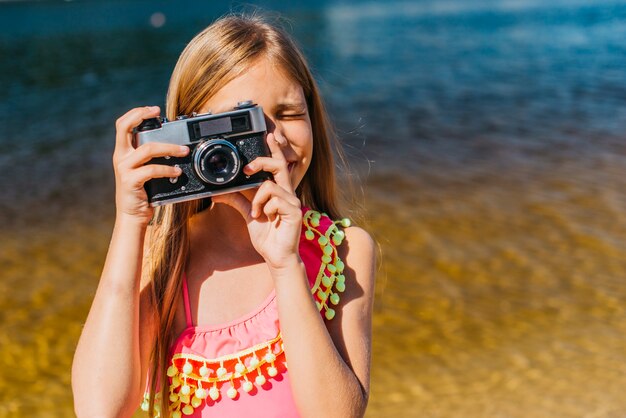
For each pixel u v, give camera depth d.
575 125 12.88
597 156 10.77
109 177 10.99
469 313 6.12
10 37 32.19
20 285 6.99
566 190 9.16
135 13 47.53
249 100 1.98
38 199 9.96
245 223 2.15
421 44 24.61
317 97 2.34
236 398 2.01
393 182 9.76
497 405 4.94
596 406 4.87
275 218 1.92
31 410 5.07
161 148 1.89
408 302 6.32
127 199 1.93
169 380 2.05
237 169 1.91
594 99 14.98
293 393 1.88
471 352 5.57
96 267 7.50
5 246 8.09
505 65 19.66
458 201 8.87
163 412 2.06
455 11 39.78
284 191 1.92
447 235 7.74
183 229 2.12
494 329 5.88
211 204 2.21
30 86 18.70
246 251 2.14
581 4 40.22
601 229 7.77
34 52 25.66
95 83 18.72
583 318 6.00
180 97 2.13
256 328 2.03
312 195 2.43
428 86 17.17
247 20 2.20
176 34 30.19
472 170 10.31
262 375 2.00
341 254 2.21
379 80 18.08
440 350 5.61
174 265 2.10
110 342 1.88
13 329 6.14
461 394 5.09
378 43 25.17
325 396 1.85
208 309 2.07
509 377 5.25
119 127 1.95
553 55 20.97
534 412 4.85
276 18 2.79
